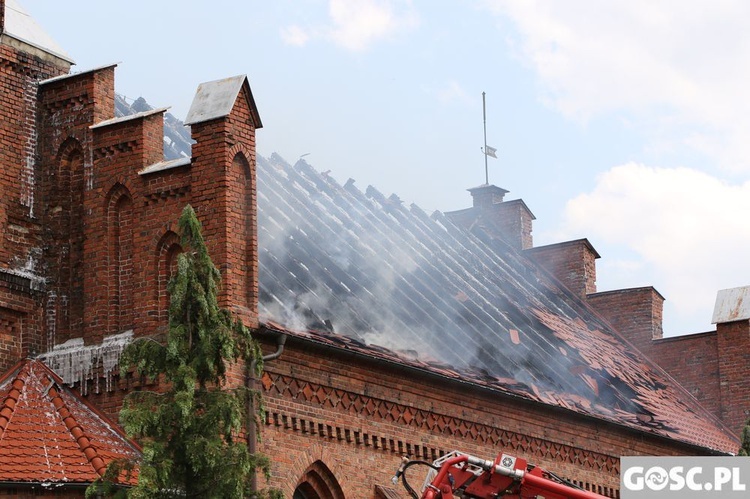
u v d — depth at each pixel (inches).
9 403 1176.8
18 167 1294.3
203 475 988.6
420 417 1398.9
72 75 1310.3
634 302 2182.6
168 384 1193.4
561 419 1596.9
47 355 1259.2
